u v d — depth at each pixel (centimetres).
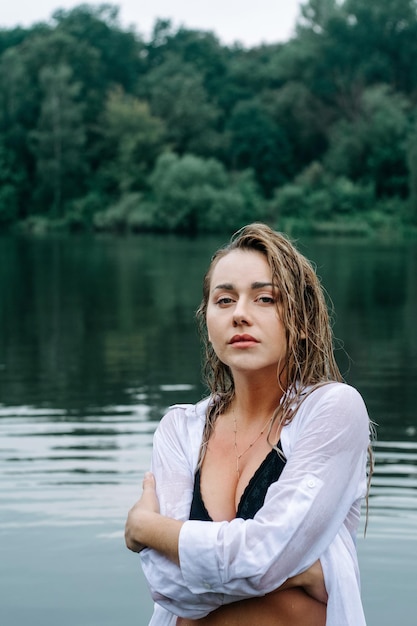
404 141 6225
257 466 186
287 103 7150
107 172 6594
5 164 6662
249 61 8194
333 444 181
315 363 193
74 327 1345
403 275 2392
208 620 185
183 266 2830
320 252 3569
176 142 6981
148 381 854
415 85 7344
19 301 1780
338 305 1659
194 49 8775
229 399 199
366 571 370
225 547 174
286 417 187
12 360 1016
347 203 5703
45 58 7531
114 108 6788
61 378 881
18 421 664
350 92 7131
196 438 196
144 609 336
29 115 6819
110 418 672
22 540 404
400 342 1141
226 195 5591
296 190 5662
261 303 189
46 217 6469
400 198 6103
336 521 181
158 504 191
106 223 5931
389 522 425
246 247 192
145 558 182
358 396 187
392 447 577
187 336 1216
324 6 7394
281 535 175
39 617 327
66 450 567
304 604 182
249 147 6806
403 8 7294
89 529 418
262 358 188
